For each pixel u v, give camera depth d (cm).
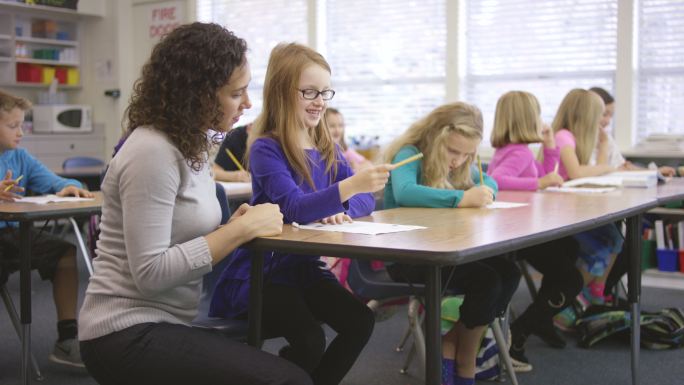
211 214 151
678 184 318
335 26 598
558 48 507
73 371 273
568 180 356
